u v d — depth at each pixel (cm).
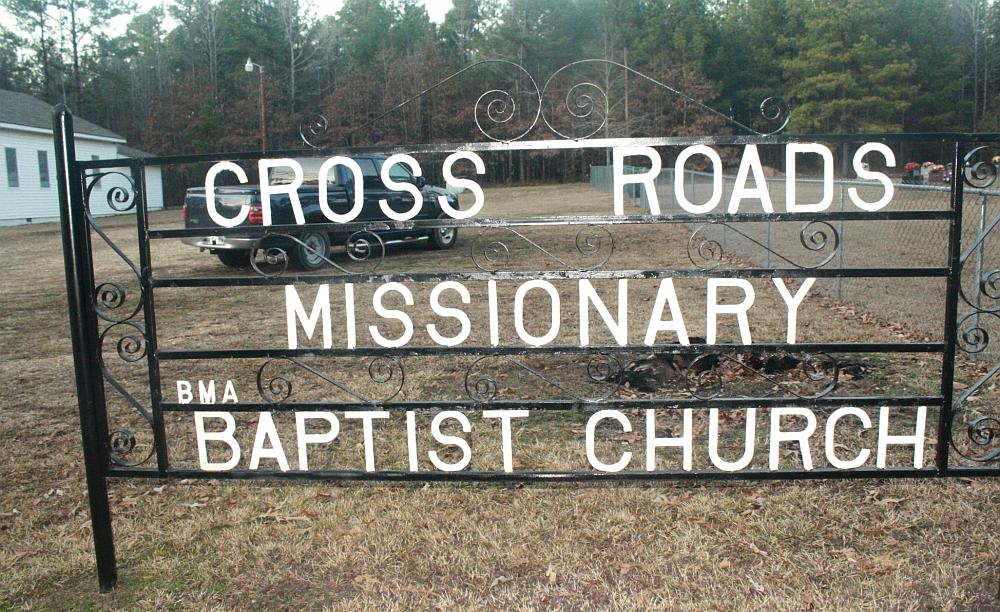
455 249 1453
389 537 324
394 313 277
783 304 819
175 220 2641
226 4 6269
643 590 278
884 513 329
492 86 4903
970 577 280
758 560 297
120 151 3378
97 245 1728
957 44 5534
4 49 5619
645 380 530
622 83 4431
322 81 6103
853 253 1170
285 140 5131
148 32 6988
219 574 301
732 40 5506
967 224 1173
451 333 735
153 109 5641
